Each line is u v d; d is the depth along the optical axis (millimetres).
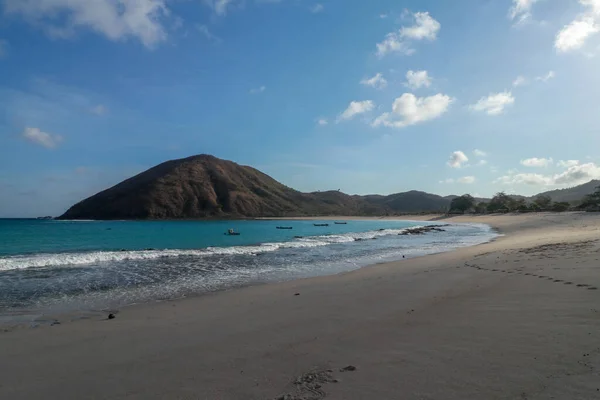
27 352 6250
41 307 10438
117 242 38594
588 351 4707
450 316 7113
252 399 4047
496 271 12820
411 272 14711
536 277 10656
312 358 5285
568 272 10875
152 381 4766
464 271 13641
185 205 155750
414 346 5480
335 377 4512
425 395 3846
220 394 4227
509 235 40375
